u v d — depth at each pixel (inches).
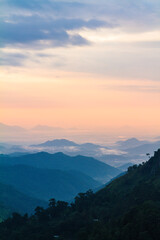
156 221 7485.2
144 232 7244.1
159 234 7214.6
